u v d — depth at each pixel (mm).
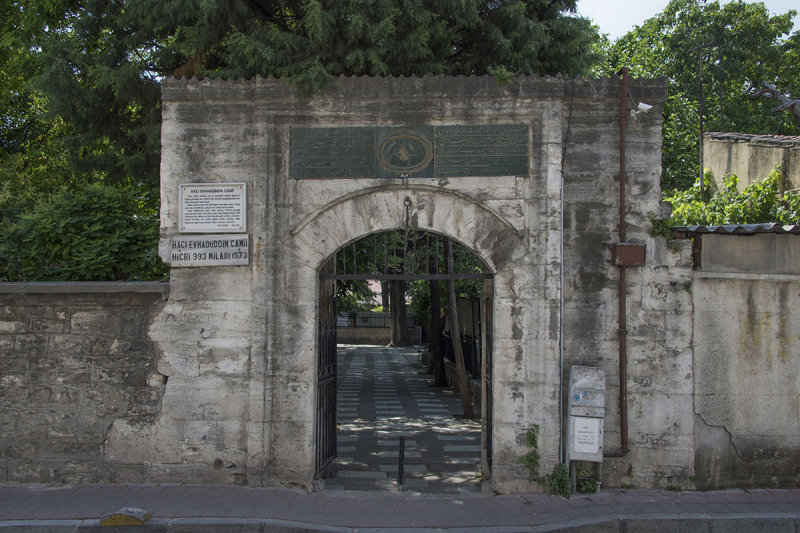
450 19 7977
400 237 9930
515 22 8234
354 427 10750
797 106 11461
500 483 6500
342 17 7004
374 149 6672
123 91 8961
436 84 6637
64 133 12922
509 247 6566
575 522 5664
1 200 11203
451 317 12125
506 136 6637
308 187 6684
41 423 6754
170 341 6688
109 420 6715
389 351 28125
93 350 6766
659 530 5680
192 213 6672
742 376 6648
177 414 6648
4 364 6797
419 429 10578
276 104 6688
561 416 6531
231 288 6664
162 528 5535
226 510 5855
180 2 7539
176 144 6750
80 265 7680
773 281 6703
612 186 6680
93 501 6090
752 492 6496
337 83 6660
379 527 5613
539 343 6500
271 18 8328
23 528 5520
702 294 6660
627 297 6625
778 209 10781
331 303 7418
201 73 7816
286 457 6574
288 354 6617
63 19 10547
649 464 6570
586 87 6645
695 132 19094
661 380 6598
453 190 6605
